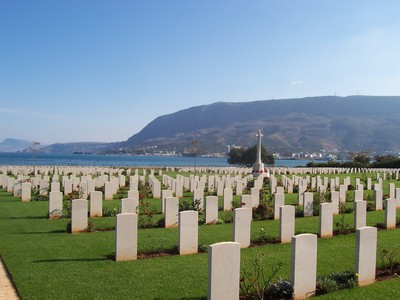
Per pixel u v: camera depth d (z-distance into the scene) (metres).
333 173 58.75
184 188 31.73
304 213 19.45
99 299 8.33
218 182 27.62
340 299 8.54
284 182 33.88
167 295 8.63
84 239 13.62
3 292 8.76
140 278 9.66
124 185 32.69
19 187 25.92
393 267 10.96
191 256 11.80
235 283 8.01
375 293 8.89
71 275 9.77
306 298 8.73
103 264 10.76
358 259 9.55
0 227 15.64
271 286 8.84
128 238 11.26
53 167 50.62
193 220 12.23
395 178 48.38
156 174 50.44
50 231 14.97
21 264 10.59
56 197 17.69
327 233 14.86
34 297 8.36
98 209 18.36
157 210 20.36
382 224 17.23
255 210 18.81
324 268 10.70
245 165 84.88
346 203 24.22
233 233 12.99
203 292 8.82
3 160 120.38
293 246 8.69
